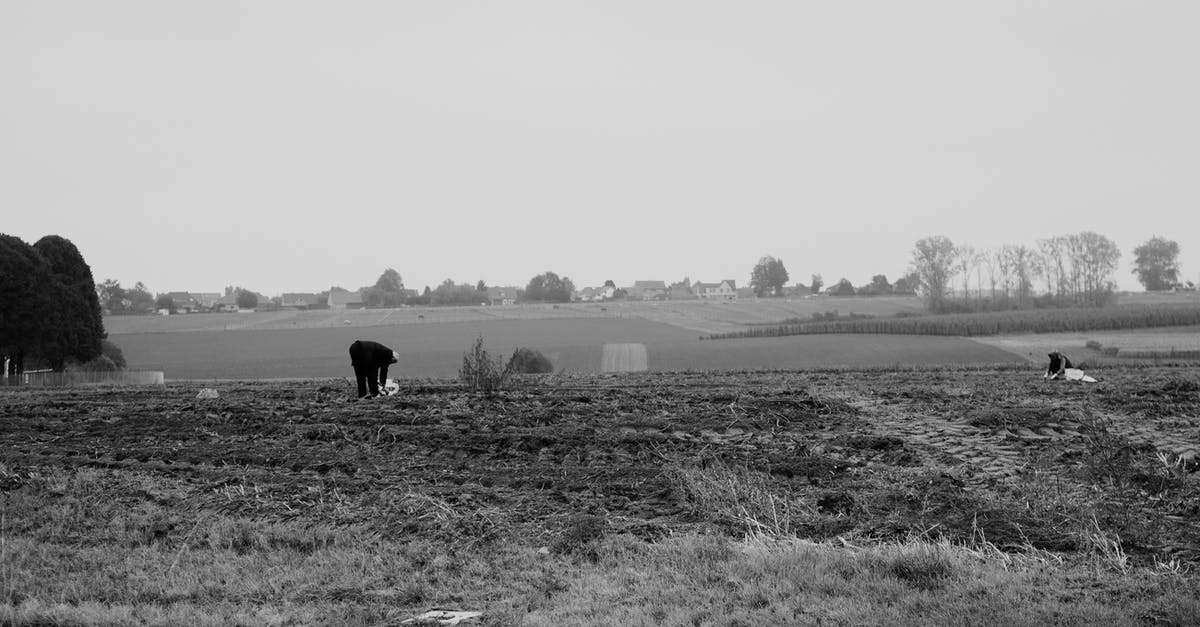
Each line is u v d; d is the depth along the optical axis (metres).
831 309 147.12
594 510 13.78
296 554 11.98
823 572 10.58
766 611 9.31
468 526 12.89
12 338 57.88
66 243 64.19
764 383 31.20
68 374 53.06
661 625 8.99
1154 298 142.62
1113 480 14.37
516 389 27.27
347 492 15.05
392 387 26.47
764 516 13.12
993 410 21.88
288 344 99.44
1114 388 27.73
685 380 33.25
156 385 40.03
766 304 161.62
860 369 40.28
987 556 11.25
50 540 12.95
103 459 17.89
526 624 9.06
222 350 93.38
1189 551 11.35
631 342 89.81
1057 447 17.88
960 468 16.36
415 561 11.61
